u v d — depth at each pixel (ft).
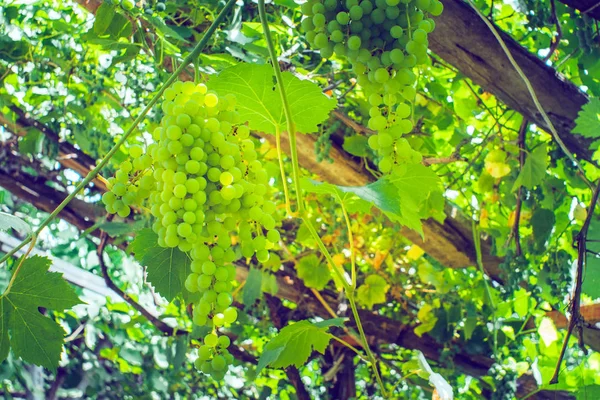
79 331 13.84
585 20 8.86
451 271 11.92
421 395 13.16
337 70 8.95
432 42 7.52
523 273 9.53
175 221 3.48
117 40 6.49
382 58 3.89
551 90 7.67
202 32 8.11
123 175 3.87
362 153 9.02
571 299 7.53
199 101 3.72
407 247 11.95
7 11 10.37
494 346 10.64
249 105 4.41
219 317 3.53
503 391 10.35
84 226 12.03
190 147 3.55
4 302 4.35
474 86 10.37
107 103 10.71
